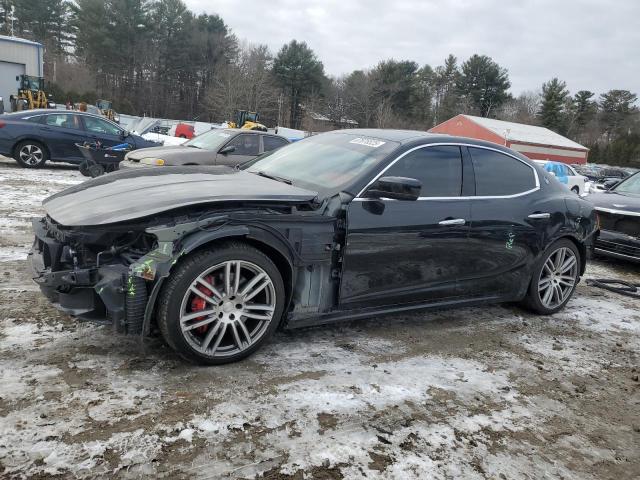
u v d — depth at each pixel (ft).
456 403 10.30
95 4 202.08
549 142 170.50
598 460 9.02
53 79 199.31
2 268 15.42
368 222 11.79
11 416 8.26
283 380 10.36
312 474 7.76
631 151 196.34
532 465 8.64
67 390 9.14
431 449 8.70
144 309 9.58
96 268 9.69
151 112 217.97
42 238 10.81
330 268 11.69
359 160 12.82
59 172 39.32
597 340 14.70
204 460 7.80
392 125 206.08
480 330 14.49
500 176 14.67
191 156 29.89
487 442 9.12
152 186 11.59
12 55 102.27
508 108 292.81
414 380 11.03
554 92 253.44
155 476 7.36
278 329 12.51
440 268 13.30
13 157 38.58
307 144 15.23
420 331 13.92
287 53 214.69
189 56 222.48
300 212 11.21
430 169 13.24
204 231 9.82
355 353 12.02
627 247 22.52
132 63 213.25
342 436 8.76
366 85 219.82
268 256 10.98
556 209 15.55
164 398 9.24
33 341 10.83
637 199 24.00
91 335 11.32
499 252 14.35
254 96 193.16
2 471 7.09
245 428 8.67
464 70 255.29
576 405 10.82
